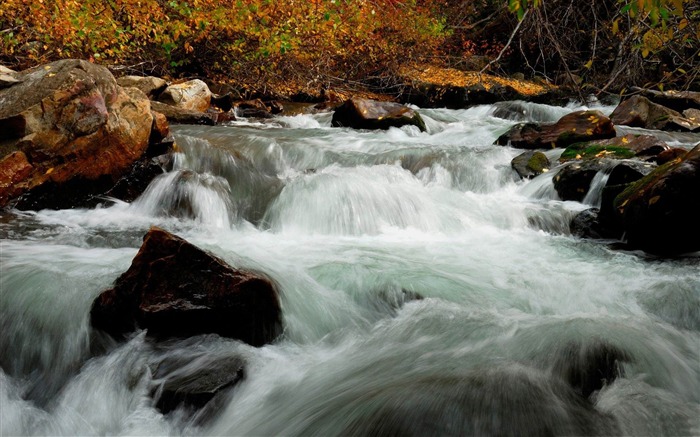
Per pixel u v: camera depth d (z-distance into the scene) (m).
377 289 4.60
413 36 17.48
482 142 10.45
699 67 9.31
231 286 3.79
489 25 20.55
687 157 5.48
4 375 3.81
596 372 3.48
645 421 3.01
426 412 2.94
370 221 6.43
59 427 3.46
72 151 6.21
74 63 6.52
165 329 3.82
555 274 5.14
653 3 4.79
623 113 11.66
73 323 3.93
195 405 3.28
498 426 2.87
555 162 8.21
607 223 6.20
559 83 19.12
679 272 5.16
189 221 6.39
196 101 11.14
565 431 2.87
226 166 7.41
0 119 5.91
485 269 5.23
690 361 3.72
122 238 5.54
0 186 5.84
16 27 10.23
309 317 4.21
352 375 3.53
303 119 12.07
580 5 17.09
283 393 3.42
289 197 6.69
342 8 15.03
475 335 3.94
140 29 11.70
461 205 6.91
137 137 6.77
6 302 4.04
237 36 13.77
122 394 3.53
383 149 9.11
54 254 4.85
